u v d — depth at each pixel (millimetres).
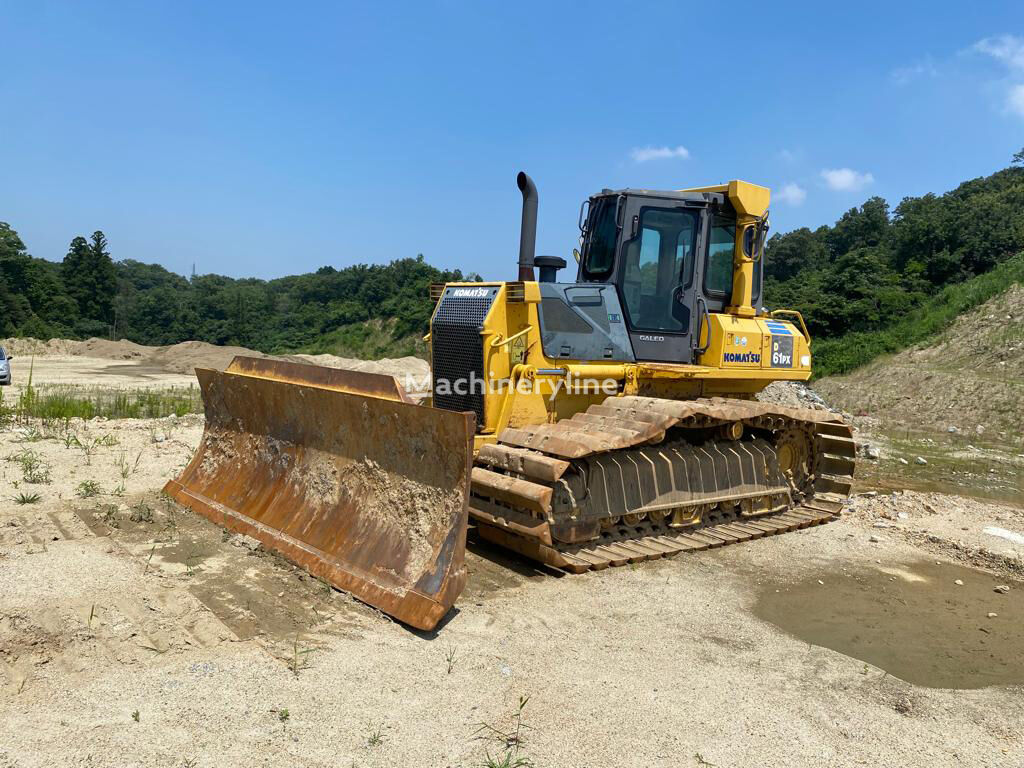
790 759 3443
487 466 6418
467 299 7000
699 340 7547
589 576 5941
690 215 7410
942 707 4070
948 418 17703
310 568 5359
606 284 7223
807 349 8500
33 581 4863
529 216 6703
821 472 8766
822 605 5652
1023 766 3500
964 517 8461
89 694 3574
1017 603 5879
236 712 3504
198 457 7535
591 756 3359
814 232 50344
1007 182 45688
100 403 14836
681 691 4051
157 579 5160
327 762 3172
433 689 3885
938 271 31031
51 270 64875
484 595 5383
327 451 5953
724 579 6102
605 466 6453
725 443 7672
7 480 7859
